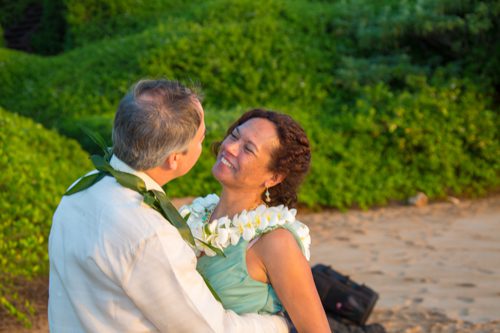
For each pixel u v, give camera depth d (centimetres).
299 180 245
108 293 201
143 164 205
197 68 1084
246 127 239
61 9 1612
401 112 992
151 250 197
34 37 1645
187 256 203
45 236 559
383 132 997
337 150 967
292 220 230
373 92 1039
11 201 561
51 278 214
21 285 524
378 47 1128
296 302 221
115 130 208
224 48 1114
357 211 916
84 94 1116
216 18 1223
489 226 804
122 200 204
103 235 199
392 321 496
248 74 1080
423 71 1070
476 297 548
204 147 901
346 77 1077
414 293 562
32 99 1162
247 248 226
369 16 1182
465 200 975
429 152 982
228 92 1066
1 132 678
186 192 870
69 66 1230
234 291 225
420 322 494
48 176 614
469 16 1036
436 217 866
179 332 200
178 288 198
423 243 729
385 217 875
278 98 1076
